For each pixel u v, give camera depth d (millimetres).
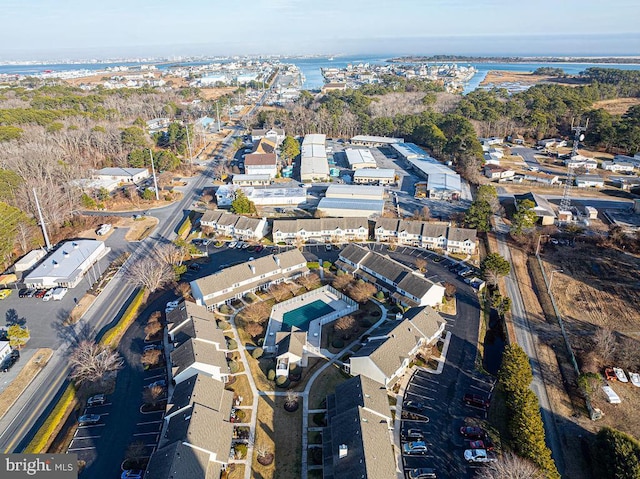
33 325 94562
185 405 66938
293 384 78250
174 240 132625
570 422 70500
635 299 100250
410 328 84562
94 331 92812
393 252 123750
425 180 182375
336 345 87062
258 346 87812
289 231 129250
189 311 88438
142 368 82188
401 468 62750
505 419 70938
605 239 125250
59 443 67188
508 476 56125
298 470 62875
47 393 77062
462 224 136875
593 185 172375
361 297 100812
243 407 73312
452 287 104250
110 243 131375
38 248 125625
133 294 106000
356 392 69625
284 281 108750
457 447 66375
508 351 76750
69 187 149625
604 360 83062
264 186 177500
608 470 58688
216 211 141750
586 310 97750
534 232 131750
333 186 163750
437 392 76438
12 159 150125
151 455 61406
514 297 103125
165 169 193875
